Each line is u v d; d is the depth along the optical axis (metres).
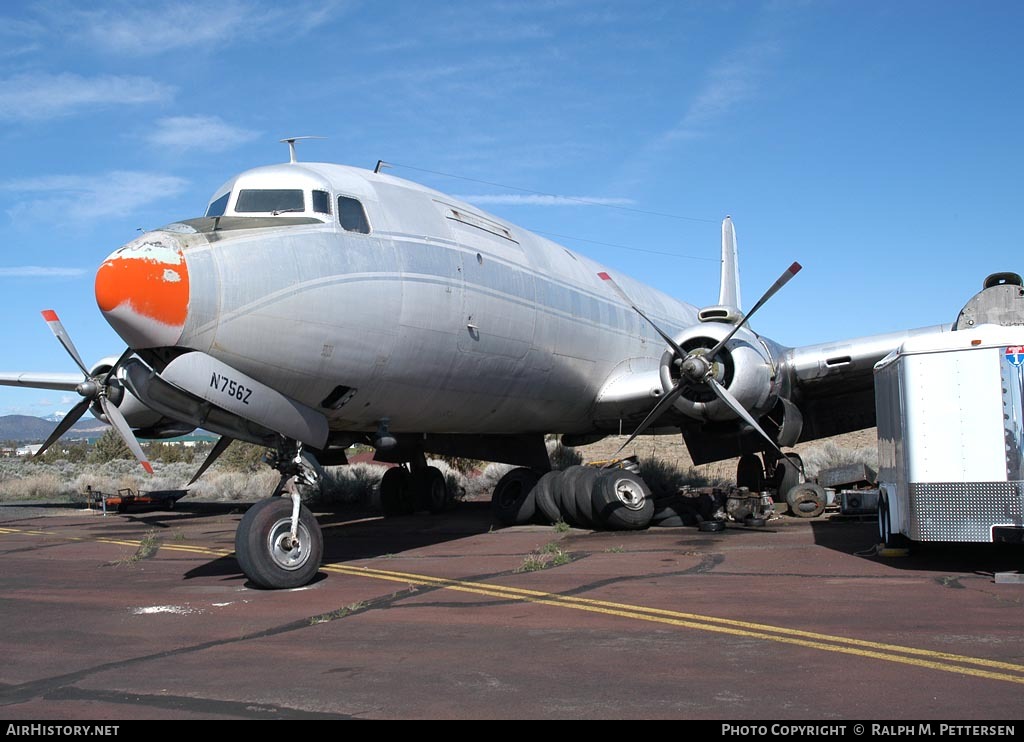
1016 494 7.87
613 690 4.67
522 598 7.47
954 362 8.18
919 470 8.25
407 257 10.34
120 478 33.59
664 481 23.97
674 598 7.25
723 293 22.36
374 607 7.33
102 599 8.26
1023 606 6.55
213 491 27.06
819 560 9.18
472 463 31.22
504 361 12.21
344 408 10.22
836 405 16.39
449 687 4.82
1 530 16.42
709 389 12.65
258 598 8.02
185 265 8.25
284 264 8.96
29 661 5.76
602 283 15.77
